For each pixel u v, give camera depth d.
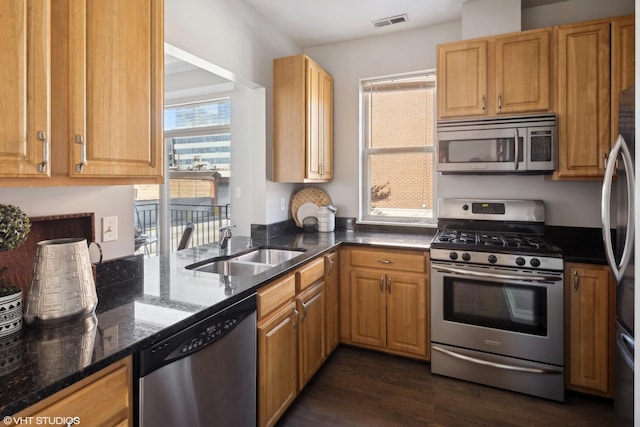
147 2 1.36
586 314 2.11
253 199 2.95
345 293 2.75
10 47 0.93
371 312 2.68
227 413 1.45
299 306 2.08
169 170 4.30
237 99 3.51
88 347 1.00
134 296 1.43
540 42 2.36
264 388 1.71
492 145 2.44
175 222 4.31
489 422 1.96
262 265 2.13
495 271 2.25
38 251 1.14
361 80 3.28
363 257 2.68
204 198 4.05
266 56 2.85
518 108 2.42
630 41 2.13
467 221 2.85
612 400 2.11
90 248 1.53
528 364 2.20
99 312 1.26
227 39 2.41
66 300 1.14
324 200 3.37
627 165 1.49
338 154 3.37
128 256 1.69
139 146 1.33
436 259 2.40
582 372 2.13
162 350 1.13
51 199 1.40
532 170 2.36
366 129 3.34
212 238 4.00
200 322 1.29
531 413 2.04
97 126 1.18
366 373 2.46
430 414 2.03
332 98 3.33
